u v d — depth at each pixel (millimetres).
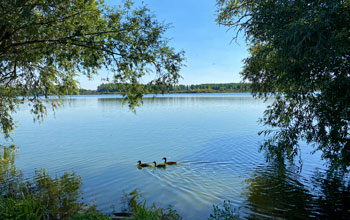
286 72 6113
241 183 11133
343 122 5652
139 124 31500
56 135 24281
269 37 6613
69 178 12102
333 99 5840
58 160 15406
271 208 8656
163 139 21719
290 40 5270
